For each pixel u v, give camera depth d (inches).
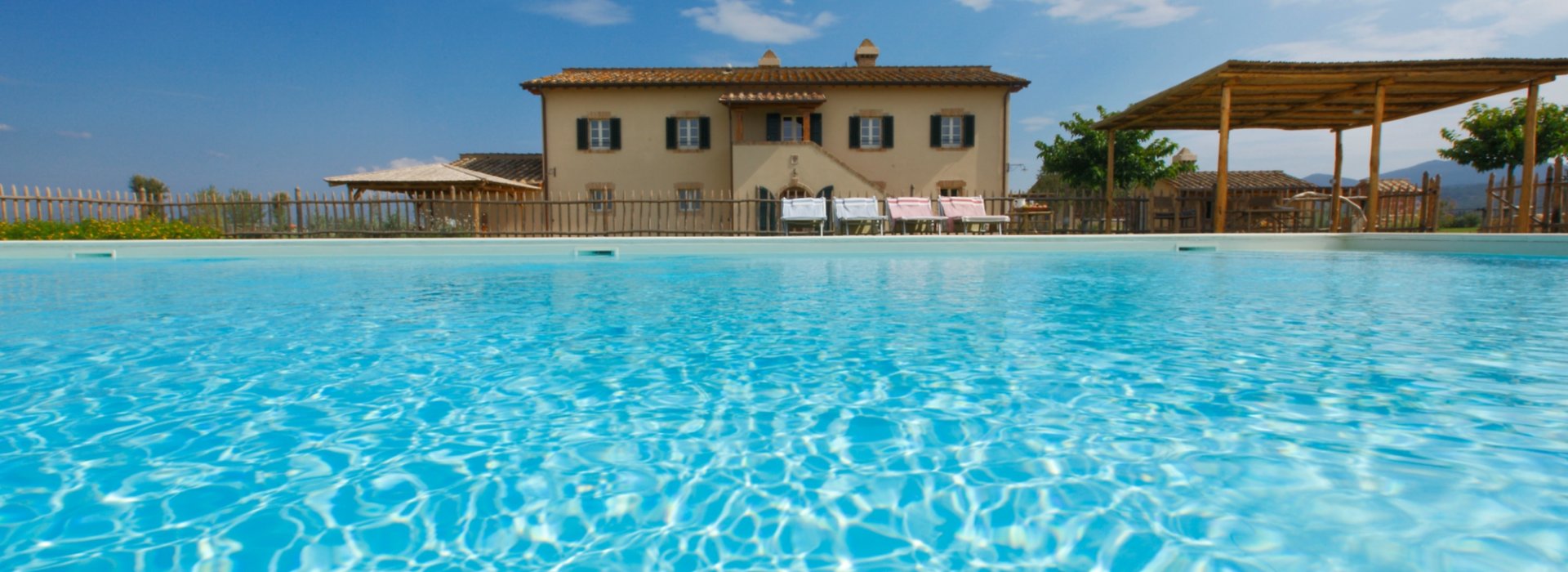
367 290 229.3
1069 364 115.6
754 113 788.0
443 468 69.9
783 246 389.1
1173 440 76.0
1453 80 425.7
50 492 63.9
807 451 74.4
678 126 796.0
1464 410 86.0
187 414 88.0
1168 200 570.3
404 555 52.5
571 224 790.5
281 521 57.9
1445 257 343.9
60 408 90.8
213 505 61.2
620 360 120.2
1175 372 109.3
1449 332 141.1
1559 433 76.7
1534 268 282.8
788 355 124.1
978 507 60.1
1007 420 84.2
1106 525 56.4
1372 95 488.4
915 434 79.7
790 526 57.0
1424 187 523.5
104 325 156.9
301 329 151.5
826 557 52.0
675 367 115.1
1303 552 51.4
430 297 210.2
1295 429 79.3
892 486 64.9
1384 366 111.7
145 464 70.7
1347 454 71.2
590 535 55.7
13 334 146.3
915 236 388.5
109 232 458.9
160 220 498.6
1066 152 941.2
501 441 78.0
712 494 63.7
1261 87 449.4
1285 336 138.9
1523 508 57.7
